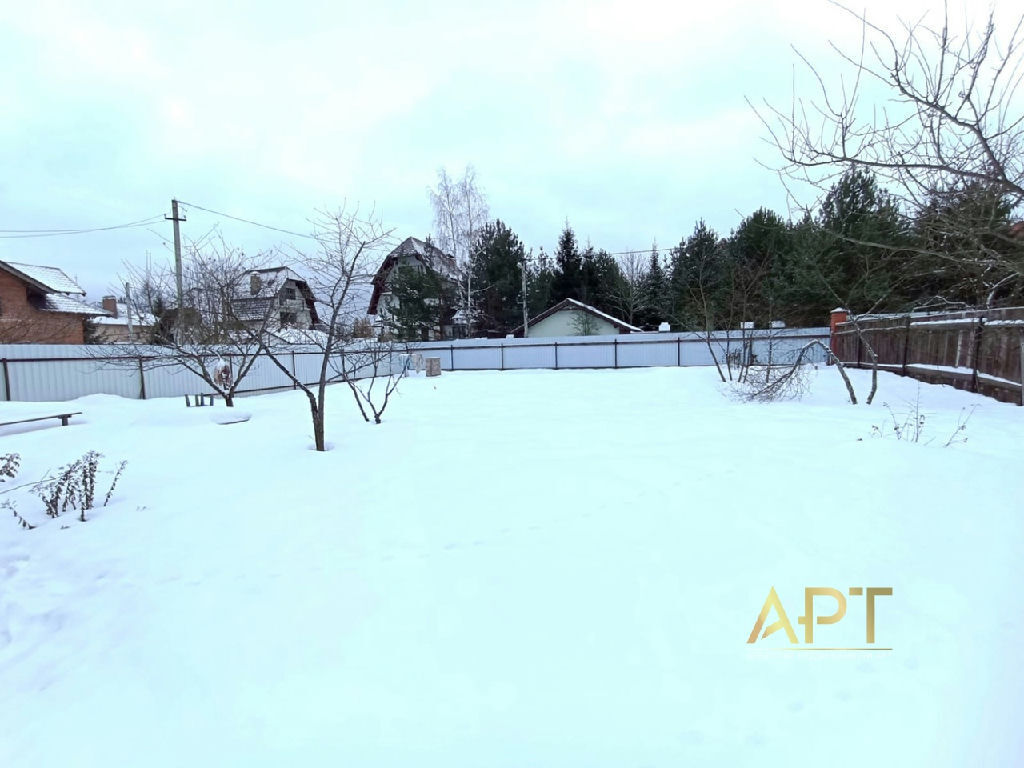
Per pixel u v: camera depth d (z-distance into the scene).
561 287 28.81
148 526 3.75
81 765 1.62
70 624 2.53
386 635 2.19
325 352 6.05
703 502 3.45
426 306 23.84
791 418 6.53
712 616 2.16
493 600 2.40
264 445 6.52
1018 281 2.78
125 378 12.74
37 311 18.56
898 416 6.23
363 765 1.51
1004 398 7.01
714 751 1.48
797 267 16.86
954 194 2.42
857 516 3.02
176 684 2.00
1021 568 2.36
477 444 5.80
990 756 1.41
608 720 1.63
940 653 1.85
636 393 10.94
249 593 2.67
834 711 1.61
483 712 1.70
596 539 2.99
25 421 7.85
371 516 3.65
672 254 29.12
